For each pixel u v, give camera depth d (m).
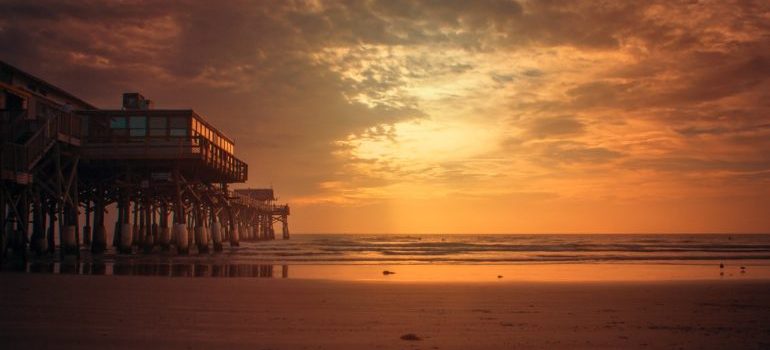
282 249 69.38
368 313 14.12
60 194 38.41
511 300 17.02
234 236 74.62
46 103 40.50
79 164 43.44
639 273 31.33
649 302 16.80
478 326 12.33
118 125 44.03
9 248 40.16
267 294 18.00
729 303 16.67
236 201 83.81
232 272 29.48
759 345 10.50
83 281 21.00
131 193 51.44
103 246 47.97
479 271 32.34
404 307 15.30
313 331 11.53
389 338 10.88
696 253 60.78
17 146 32.94
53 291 17.70
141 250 55.56
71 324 11.95
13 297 16.16
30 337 10.60
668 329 12.10
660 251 66.94
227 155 53.19
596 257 50.47
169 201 58.38
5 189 32.56
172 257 45.09
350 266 35.88
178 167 46.59
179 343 10.20
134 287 19.25
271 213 135.00
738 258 49.22
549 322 12.92
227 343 10.24
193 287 19.64
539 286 21.44
